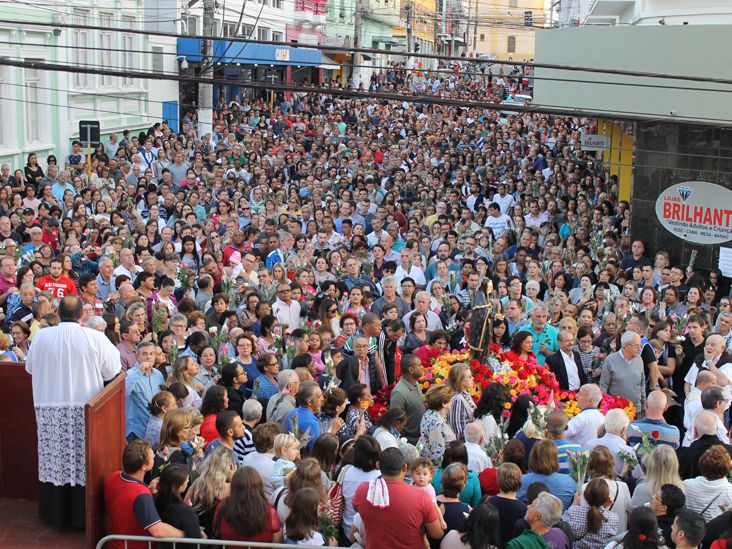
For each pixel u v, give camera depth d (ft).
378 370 33.65
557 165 83.56
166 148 83.10
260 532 21.01
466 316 38.83
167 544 20.84
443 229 57.11
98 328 30.42
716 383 30.01
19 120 82.02
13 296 39.14
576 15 155.94
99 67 91.66
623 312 38.65
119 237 48.42
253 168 82.07
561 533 20.99
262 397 30.83
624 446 26.45
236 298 40.22
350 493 22.89
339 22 189.98
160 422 26.18
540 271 47.73
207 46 100.37
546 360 35.53
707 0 61.77
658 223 59.52
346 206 62.64
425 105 144.66
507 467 22.11
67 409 22.36
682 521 19.79
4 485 24.32
